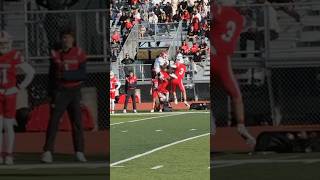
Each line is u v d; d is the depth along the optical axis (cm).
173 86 6034
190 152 2761
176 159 2542
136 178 2072
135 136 3475
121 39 7475
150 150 2847
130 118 4866
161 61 5753
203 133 3588
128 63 6900
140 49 7512
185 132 3662
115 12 7669
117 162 2470
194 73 6675
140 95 6419
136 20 7612
